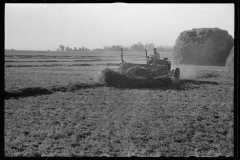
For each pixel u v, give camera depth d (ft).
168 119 33.50
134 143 25.68
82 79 66.95
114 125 30.78
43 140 26.23
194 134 28.68
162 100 44.52
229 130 29.63
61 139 26.23
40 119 33.14
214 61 142.82
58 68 104.68
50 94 49.16
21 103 41.09
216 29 152.05
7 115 34.22
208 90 55.21
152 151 23.98
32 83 57.77
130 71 60.34
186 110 38.14
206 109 39.04
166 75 64.59
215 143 26.20
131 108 38.75
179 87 58.90
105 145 25.21
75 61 159.43
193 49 145.48
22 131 28.40
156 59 64.28
